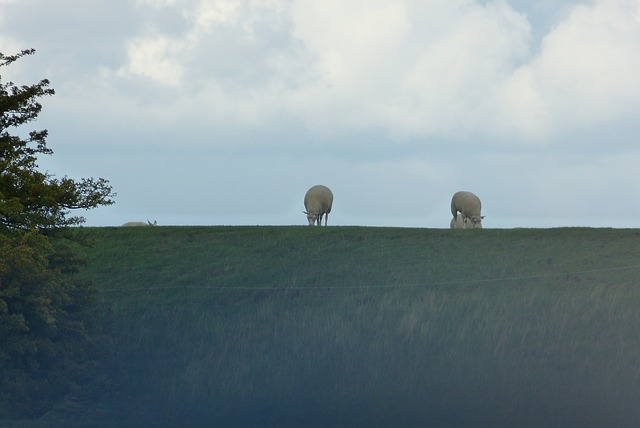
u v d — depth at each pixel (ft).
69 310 345.92
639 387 308.19
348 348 354.13
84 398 327.88
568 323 365.40
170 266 502.79
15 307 309.63
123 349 367.66
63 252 361.92
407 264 488.85
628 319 365.81
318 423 290.97
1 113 344.90
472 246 518.37
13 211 313.12
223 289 453.99
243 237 563.07
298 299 433.48
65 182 340.39
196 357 361.71
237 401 322.14
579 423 276.41
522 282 440.04
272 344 367.86
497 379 320.70
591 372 322.14
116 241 554.87
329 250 525.75
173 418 307.58
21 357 318.04
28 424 291.99
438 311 385.70
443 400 306.76
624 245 496.64
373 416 294.87
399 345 355.77
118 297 447.42
